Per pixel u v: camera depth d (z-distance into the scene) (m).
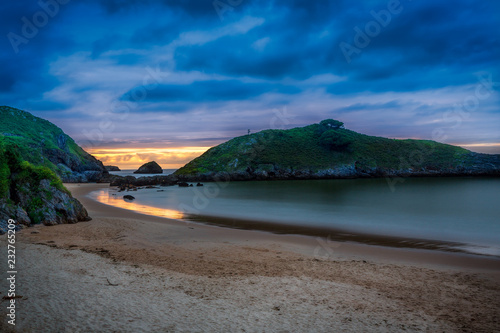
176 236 18.33
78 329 6.52
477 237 20.03
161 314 7.51
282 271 11.59
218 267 11.92
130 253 13.62
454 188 73.38
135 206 35.94
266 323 7.25
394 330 7.13
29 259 11.70
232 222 25.22
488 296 9.42
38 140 128.00
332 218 28.61
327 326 7.20
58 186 21.78
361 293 9.46
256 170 111.31
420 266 12.97
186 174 106.62
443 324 7.51
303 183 92.44
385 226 24.28
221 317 7.49
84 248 14.13
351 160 126.00
